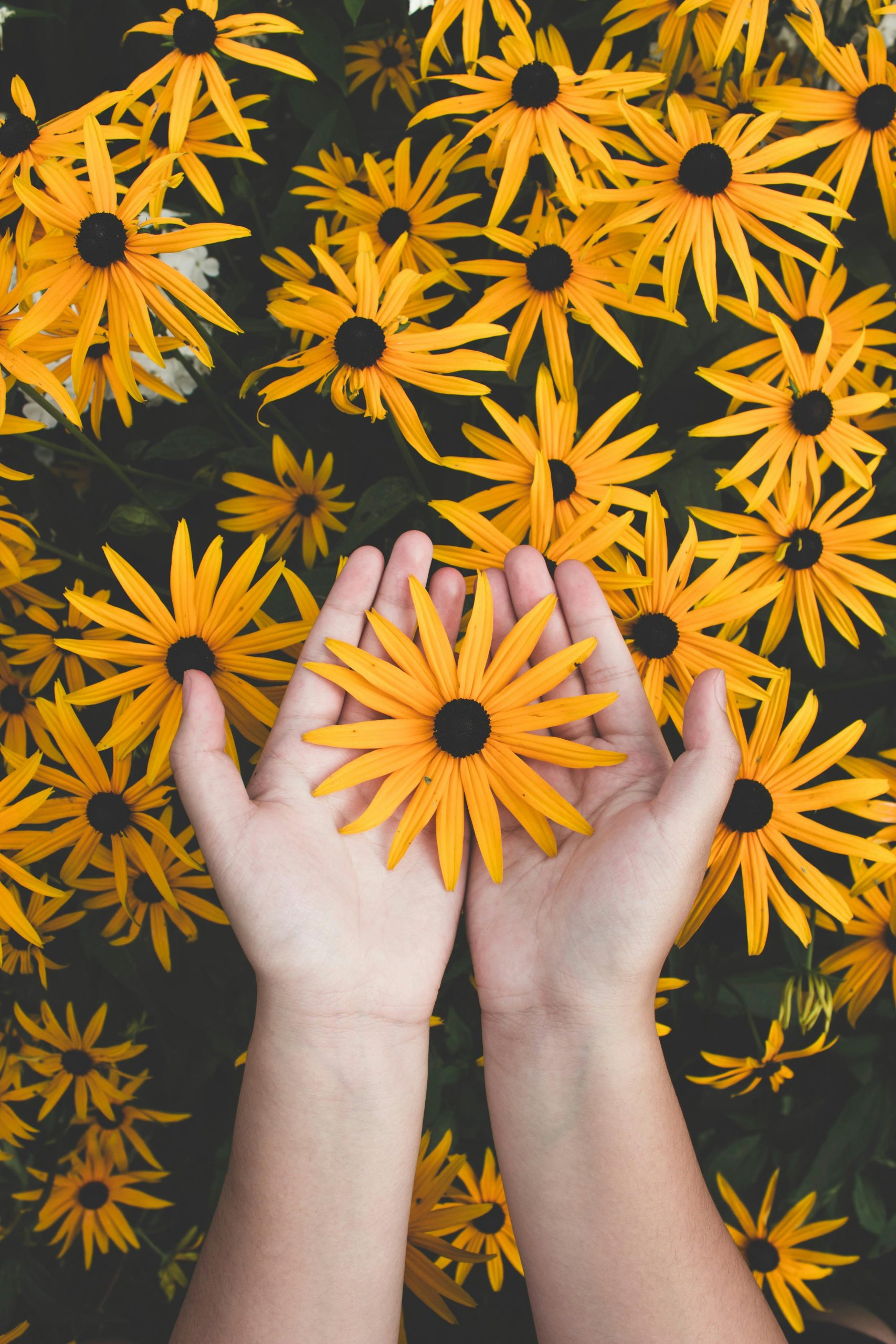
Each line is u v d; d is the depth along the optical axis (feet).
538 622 1.74
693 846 1.67
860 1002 1.98
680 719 1.86
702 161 1.79
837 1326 2.17
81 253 1.76
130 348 1.82
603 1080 1.69
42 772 1.85
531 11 2.09
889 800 1.90
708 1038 2.08
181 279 1.78
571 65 2.08
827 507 1.89
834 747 1.84
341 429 2.11
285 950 1.68
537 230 1.90
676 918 1.69
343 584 1.79
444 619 1.85
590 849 1.73
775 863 1.97
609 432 1.87
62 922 1.95
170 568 2.16
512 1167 1.71
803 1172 2.10
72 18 2.22
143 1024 2.15
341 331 1.81
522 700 1.74
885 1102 2.06
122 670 2.05
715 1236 1.67
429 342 1.83
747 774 1.84
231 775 1.70
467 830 1.80
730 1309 1.63
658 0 1.98
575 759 1.71
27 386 1.87
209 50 1.87
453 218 2.12
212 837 1.68
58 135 1.83
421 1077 1.74
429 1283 1.90
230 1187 1.68
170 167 1.79
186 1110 2.24
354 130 2.17
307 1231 1.66
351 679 1.72
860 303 1.93
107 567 2.14
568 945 1.71
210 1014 2.09
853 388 1.92
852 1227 2.20
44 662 2.04
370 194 2.08
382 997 1.72
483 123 1.86
